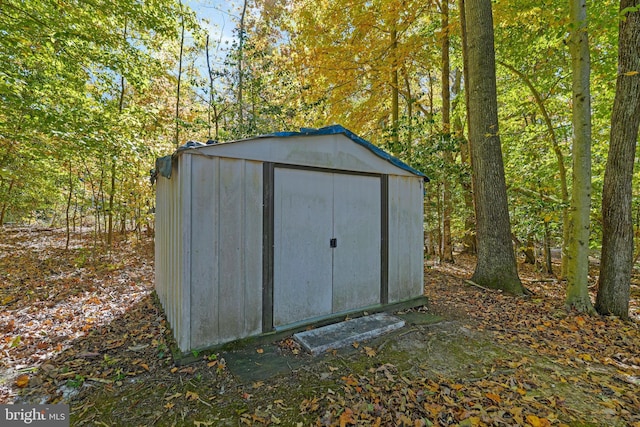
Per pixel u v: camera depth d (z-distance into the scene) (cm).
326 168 369
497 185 543
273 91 949
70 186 839
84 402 225
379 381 254
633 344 339
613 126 438
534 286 630
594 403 230
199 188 283
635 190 688
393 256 438
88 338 329
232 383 249
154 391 238
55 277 583
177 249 297
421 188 473
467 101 654
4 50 491
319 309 367
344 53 816
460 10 657
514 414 213
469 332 360
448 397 233
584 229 442
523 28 685
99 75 650
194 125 878
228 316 301
